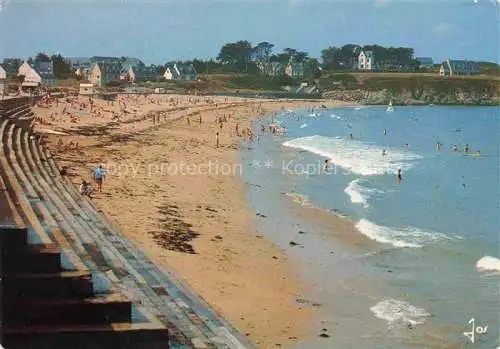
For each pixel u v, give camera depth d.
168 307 12.64
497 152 66.69
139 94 125.06
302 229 27.94
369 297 19.47
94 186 29.80
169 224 25.39
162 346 8.38
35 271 9.06
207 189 35.00
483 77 167.25
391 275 21.83
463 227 29.88
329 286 20.33
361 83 171.00
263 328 16.31
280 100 152.12
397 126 103.38
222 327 12.66
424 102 164.00
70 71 142.50
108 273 12.30
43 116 56.50
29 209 14.75
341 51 185.50
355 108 150.12
